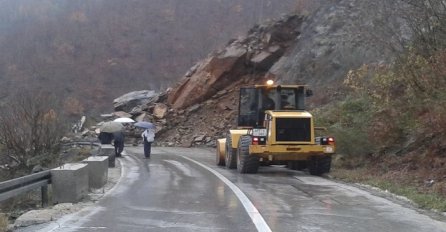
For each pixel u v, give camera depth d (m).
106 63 97.50
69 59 96.38
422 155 15.37
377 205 11.08
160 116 40.31
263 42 40.25
